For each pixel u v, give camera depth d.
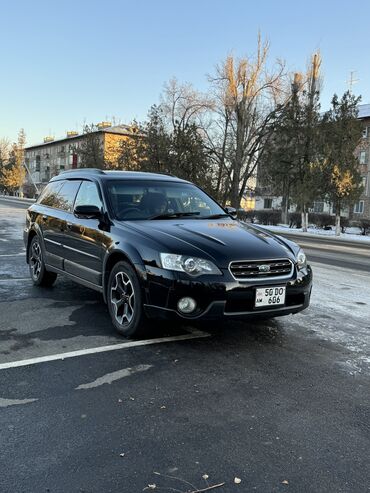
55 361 4.07
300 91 33.31
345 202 27.11
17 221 20.27
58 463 2.59
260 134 34.22
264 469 2.58
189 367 4.01
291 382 3.77
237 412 3.24
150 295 4.27
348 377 3.91
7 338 4.66
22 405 3.27
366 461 2.69
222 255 4.23
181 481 2.45
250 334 4.98
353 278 9.30
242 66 32.56
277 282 4.33
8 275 7.89
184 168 29.56
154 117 31.75
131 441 2.83
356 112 27.64
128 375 3.81
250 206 61.44
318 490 2.41
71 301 6.14
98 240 5.10
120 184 5.62
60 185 6.75
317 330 5.23
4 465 2.56
